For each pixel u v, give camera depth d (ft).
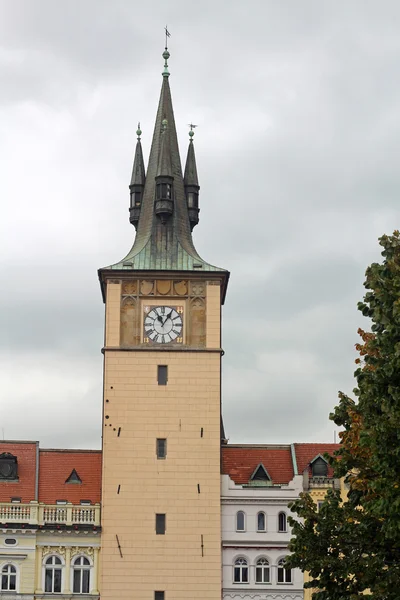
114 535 315.17
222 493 321.52
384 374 176.45
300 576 316.81
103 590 311.47
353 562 187.83
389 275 187.01
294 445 338.54
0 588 313.94
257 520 320.70
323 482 325.01
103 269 331.16
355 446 196.13
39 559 316.60
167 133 348.18
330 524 193.36
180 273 332.19
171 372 326.85
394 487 170.91
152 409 324.39
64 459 335.06
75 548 317.22
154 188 347.97
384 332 180.75
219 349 328.70
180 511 317.63
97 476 331.36
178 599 311.68
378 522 189.26
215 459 321.73
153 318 330.34
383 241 192.34
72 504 320.70
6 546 315.78
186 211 347.97
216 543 315.78
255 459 334.65
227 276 334.44
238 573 317.22
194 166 353.31
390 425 172.45
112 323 329.52
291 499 322.14
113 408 323.98
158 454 321.73
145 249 337.11
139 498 317.83
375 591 176.45
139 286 332.19
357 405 193.06
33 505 318.24
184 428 323.16
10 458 328.29
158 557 314.35
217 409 324.60
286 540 319.06
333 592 189.16
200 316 331.36
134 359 327.26
